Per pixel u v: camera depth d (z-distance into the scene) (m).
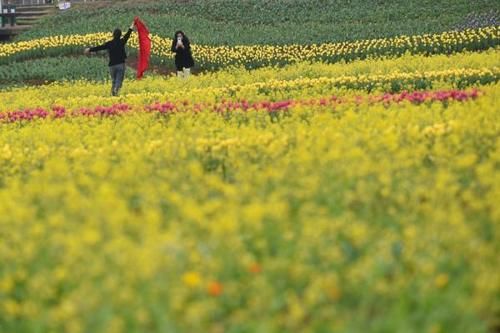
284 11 121.19
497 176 28.36
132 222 25.33
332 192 27.73
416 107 46.78
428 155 35.38
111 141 44.22
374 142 35.06
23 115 59.75
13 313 22.14
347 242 23.81
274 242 23.91
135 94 72.44
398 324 19.19
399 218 25.45
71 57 101.50
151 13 124.06
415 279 21.31
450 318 19.59
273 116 51.84
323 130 40.22
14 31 126.81
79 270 22.33
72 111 59.75
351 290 21.06
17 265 23.88
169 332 19.62
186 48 85.56
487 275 20.88
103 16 122.19
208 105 57.44
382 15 114.81
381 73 71.00
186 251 22.72
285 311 20.98
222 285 21.50
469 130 37.97
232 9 123.44
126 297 20.52
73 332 19.95
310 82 67.00
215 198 28.84
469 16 107.50
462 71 64.56
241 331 20.03
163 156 37.03
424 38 93.19
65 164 35.59
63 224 25.55
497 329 21.36
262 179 30.03
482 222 24.98
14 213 26.75
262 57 94.06
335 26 107.12
